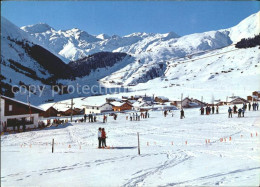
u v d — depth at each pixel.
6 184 9.01
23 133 29.25
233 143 17.36
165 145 18.56
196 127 28.42
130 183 8.92
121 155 14.77
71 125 37.91
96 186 8.46
